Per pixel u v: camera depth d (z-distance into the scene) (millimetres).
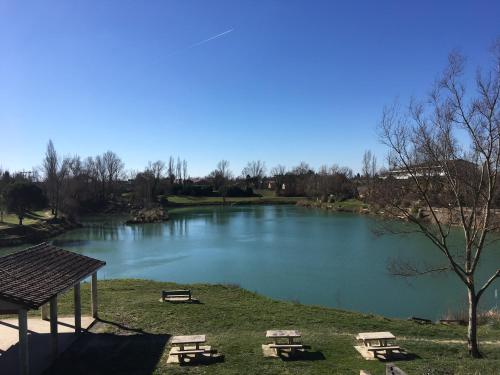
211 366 13914
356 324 19469
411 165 16062
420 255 42375
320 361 14266
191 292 25406
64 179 84250
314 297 29766
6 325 18641
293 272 37062
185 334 17578
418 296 29594
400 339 17156
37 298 12797
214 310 21219
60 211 82312
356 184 111562
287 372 13320
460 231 45594
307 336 17141
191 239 58500
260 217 88562
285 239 56094
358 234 59469
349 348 15641
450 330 19391
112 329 18109
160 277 36562
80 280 16453
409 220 17844
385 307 27500
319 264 40000
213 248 50531
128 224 80188
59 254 18062
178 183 154750
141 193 117188
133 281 28781
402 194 17047
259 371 13445
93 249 51312
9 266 14719
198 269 39281
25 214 73625
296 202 126625
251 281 34438
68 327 18234
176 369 13711
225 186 142375
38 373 13617
